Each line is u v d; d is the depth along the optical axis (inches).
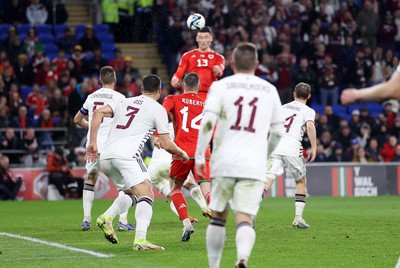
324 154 2397.9
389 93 662.5
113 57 2876.5
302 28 2851.9
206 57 1402.6
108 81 1299.2
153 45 2935.5
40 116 2368.4
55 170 2192.4
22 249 1061.1
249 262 933.8
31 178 2188.7
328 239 1157.7
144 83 1035.9
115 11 2933.1
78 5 3088.1
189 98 1166.3
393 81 663.1
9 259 964.0
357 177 2345.0
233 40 2834.6
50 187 2199.8
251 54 791.1
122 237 1206.3
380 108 2765.7
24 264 919.0
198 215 1625.2
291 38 2810.0
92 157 1009.5
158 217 1569.9
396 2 3029.0
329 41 2847.0
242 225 761.6
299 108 1349.7
